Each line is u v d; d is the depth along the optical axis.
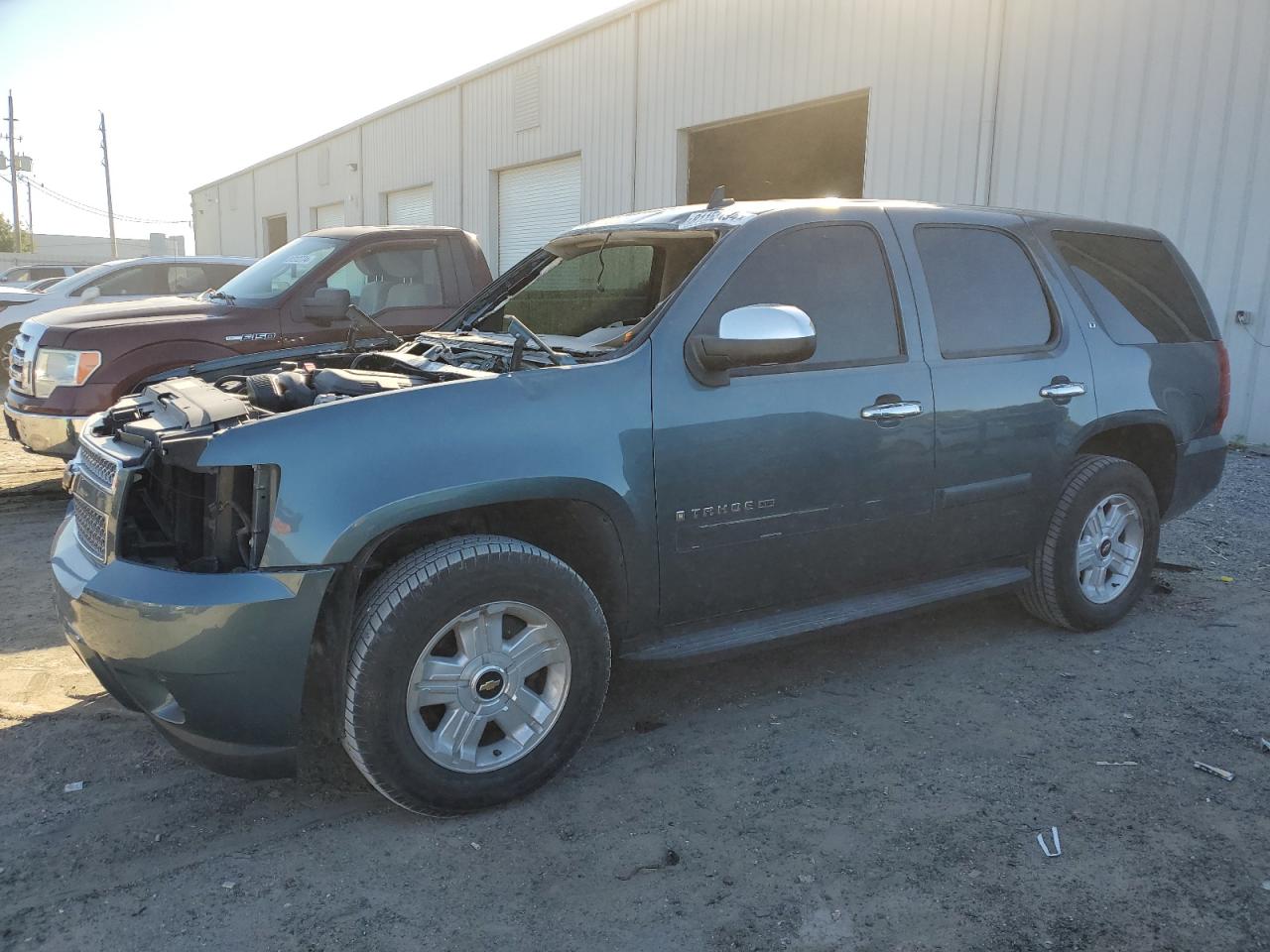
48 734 3.45
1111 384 4.30
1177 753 3.29
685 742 3.42
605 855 2.72
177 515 2.85
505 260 20.70
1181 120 9.12
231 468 2.69
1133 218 9.55
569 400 3.02
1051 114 10.18
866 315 3.68
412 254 7.31
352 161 27.05
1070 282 4.34
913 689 3.85
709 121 14.59
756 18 13.64
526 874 2.64
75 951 2.33
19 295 15.10
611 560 3.14
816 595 3.62
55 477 7.70
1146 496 4.49
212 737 2.69
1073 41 9.92
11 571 5.30
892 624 4.62
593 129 17.19
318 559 2.62
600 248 4.02
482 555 2.80
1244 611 4.72
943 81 11.23
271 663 2.62
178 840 2.81
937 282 3.89
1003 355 3.99
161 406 3.22
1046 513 4.17
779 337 3.07
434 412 2.84
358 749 2.70
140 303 7.31
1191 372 4.68
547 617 2.95
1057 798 2.99
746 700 3.77
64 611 2.91
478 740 2.89
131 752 3.34
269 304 6.84
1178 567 5.37
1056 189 10.20
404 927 2.42
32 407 6.47
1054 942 2.34
